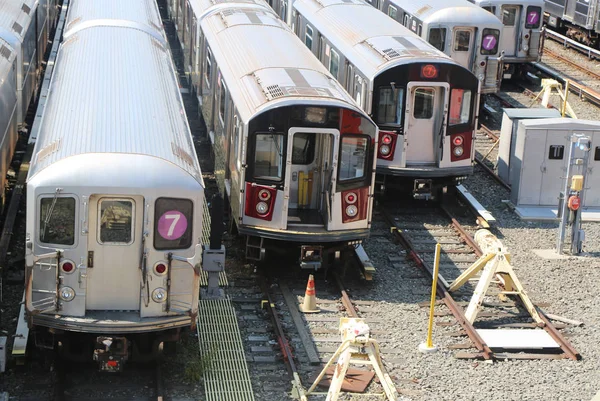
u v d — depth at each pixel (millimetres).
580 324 23859
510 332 23172
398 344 22359
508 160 34469
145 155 19500
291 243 25766
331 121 24641
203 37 36500
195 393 19672
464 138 31234
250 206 25234
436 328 23312
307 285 23859
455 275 26750
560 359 22016
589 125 31781
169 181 19156
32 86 37344
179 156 20359
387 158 31156
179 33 49062
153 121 21875
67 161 19094
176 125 22781
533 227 31031
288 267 26812
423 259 27844
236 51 30922
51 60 46375
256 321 23250
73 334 19922
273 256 27469
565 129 31781
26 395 19188
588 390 20531
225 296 24406
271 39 31844
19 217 28969
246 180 25047
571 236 28672
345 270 26344
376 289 25609
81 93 23375
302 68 28000
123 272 19469
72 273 19219
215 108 32406
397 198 33250
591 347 22656
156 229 19203
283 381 20422
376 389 20234
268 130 24656
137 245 19344
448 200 32969
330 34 36906
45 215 18953
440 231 30125
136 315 19562
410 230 30109
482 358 21875
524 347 22328
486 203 33031
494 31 41562
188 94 43719
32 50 36938
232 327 22625
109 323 19109
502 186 34656
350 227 25516
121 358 19547
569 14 56844
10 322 22297
